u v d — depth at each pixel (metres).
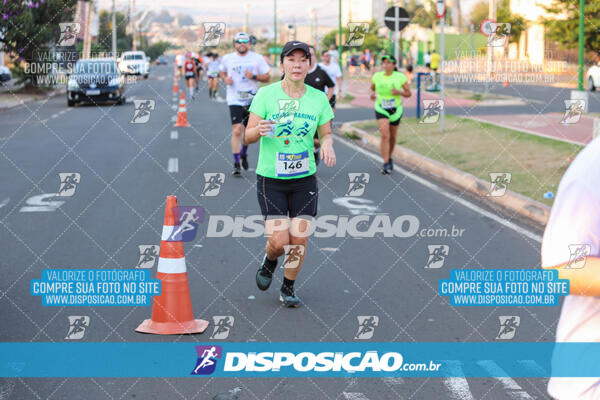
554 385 2.15
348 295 5.62
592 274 1.97
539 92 27.20
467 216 8.44
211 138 16.16
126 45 37.69
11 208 8.67
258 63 10.86
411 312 5.21
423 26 53.00
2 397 3.78
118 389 3.91
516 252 6.84
